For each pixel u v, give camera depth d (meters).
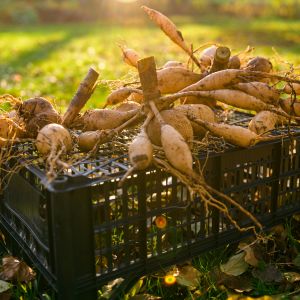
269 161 1.26
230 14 17.00
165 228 1.15
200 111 1.22
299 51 5.51
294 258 1.27
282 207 1.32
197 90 1.25
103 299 1.13
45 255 1.10
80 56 5.57
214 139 1.24
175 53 5.49
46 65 4.75
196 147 1.19
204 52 1.49
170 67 1.32
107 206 1.07
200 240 1.19
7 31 10.82
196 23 12.81
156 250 1.20
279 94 1.27
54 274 1.07
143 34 9.26
